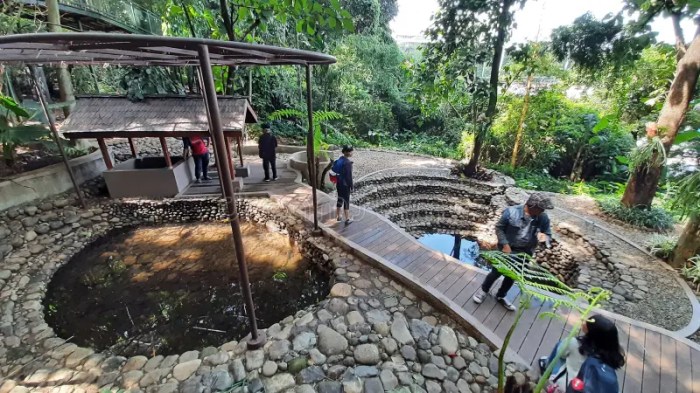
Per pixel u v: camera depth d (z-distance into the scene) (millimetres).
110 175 6129
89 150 7430
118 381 2746
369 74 15242
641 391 2629
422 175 8984
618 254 4992
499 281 4051
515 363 2855
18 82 8734
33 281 4371
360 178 8531
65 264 4934
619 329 3279
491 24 7438
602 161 9992
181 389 2631
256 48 2365
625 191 6445
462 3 7398
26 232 5062
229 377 2719
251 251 5395
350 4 14016
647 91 8781
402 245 4883
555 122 10156
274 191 6855
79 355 3053
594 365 1880
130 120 5672
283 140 11867
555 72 8773
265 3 6977
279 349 2994
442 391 2652
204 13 8383
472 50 7688
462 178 8883
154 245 5570
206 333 3658
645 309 3744
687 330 3355
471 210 7922
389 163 10328
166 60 3375
